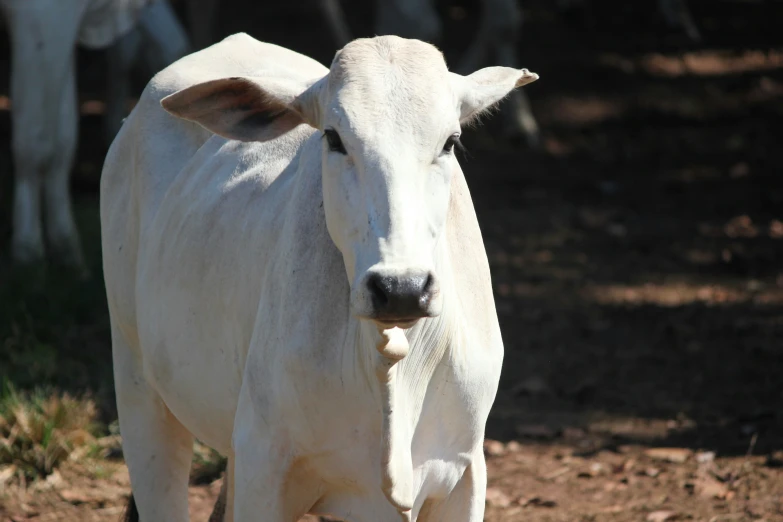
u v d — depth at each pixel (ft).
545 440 55.21
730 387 61.52
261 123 29.78
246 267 31.30
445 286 27.78
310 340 28.12
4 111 120.88
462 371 28.91
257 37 144.97
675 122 122.01
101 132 113.91
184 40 100.78
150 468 37.70
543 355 67.15
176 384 34.40
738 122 122.01
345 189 25.61
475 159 111.75
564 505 47.67
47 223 74.84
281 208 31.04
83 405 55.01
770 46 146.20
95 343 66.18
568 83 131.23
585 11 157.07
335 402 28.04
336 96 25.99
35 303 67.97
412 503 27.78
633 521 45.75
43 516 47.11
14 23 71.00
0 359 63.00
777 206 98.17
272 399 28.91
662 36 148.46
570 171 108.88
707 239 90.38
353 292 24.04
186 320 33.35
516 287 80.18
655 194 102.42
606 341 69.36
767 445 53.42
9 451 51.11
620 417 57.93
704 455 51.98
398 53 26.48
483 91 28.09
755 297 77.30
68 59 71.92
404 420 27.66
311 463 29.14
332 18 111.65
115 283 38.65
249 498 29.40
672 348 67.82
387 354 25.49
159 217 35.81
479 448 30.66
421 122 25.43
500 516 46.62
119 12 75.41
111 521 46.85
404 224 24.49
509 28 108.88
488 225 94.22
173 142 37.24
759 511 46.14
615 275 82.58
